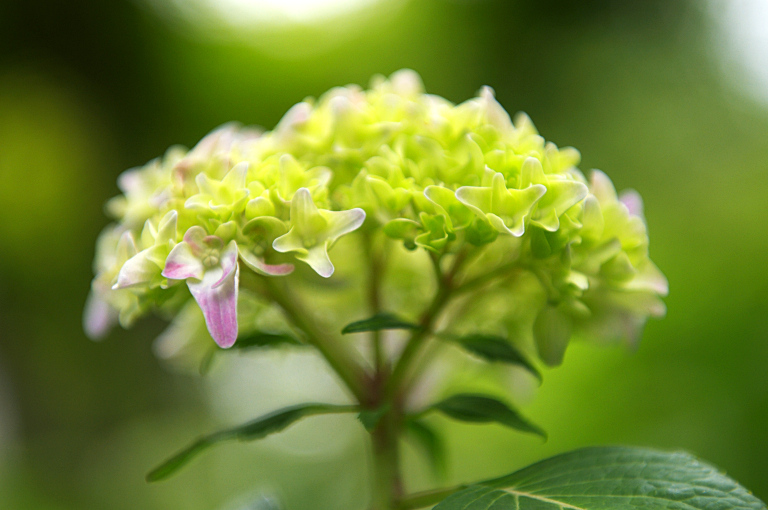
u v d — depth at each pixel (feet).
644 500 1.32
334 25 6.83
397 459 1.46
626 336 1.50
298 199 1.37
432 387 1.62
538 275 1.43
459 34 6.93
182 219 1.39
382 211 1.41
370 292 1.51
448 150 1.43
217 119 7.00
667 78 6.79
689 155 6.09
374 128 1.44
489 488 1.36
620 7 6.95
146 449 5.07
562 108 6.90
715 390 2.17
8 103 6.59
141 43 6.82
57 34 6.63
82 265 6.77
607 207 1.43
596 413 2.23
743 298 2.22
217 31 6.84
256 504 1.57
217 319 1.35
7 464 4.96
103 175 7.00
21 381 6.17
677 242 2.91
